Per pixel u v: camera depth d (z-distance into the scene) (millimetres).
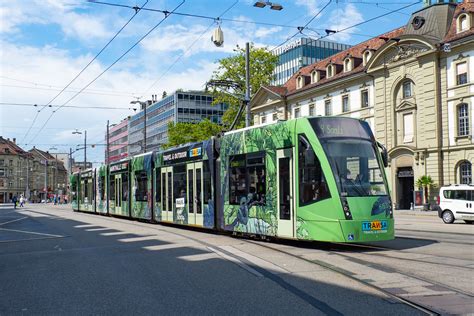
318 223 12953
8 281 9867
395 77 43250
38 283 9523
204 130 50375
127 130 129625
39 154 151875
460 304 7016
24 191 128000
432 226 22406
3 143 123625
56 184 152375
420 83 40969
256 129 15609
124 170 29125
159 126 105562
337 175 12852
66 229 22812
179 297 7891
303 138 13516
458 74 38500
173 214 21312
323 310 6855
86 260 12328
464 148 37906
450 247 13461
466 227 21578
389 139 43844
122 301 7750
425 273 9422
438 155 39594
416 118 41625
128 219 29188
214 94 52938
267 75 52688
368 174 13367
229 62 52281
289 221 13875
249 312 6867
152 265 11141
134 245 15164
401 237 16406
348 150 13273
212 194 17984
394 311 6727
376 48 48031
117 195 30469
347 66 49344
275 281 8906
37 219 32812
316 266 10414
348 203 12656
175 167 21375
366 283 8523
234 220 16516
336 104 50125
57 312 7199
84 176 41062
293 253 12484
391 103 43656
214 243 14953
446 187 25781
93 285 9102
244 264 10812
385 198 13258
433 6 41719
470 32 37125
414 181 41469
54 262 12250
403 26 47219
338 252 12617
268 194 14789
